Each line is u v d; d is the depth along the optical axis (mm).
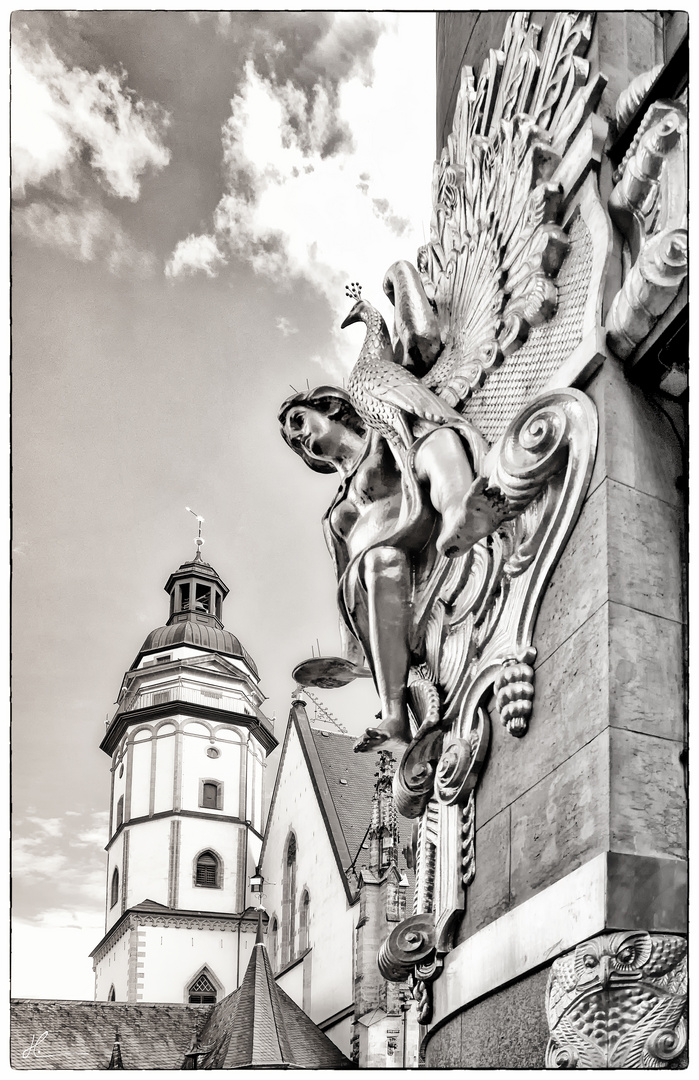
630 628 6527
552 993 6293
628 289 6891
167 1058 39000
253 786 51500
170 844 48938
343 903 41688
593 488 6895
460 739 8266
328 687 10391
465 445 8789
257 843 50875
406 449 9320
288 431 11250
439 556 9141
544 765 7109
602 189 7664
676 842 6191
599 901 6004
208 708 51031
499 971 7164
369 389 9766
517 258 8695
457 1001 7895
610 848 6105
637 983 5941
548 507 7258
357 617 9945
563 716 6918
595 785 6355
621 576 6602
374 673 9508
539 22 9125
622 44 8000
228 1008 39625
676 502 6867
